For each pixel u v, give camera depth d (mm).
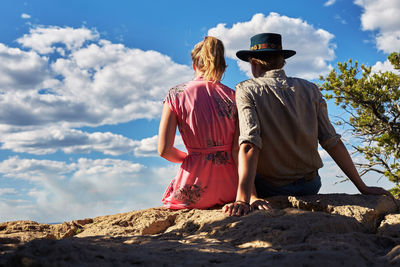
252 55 2707
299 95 2508
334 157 2639
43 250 1174
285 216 1894
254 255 1310
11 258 1114
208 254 1363
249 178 2254
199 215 2352
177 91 2723
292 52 2695
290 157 2514
